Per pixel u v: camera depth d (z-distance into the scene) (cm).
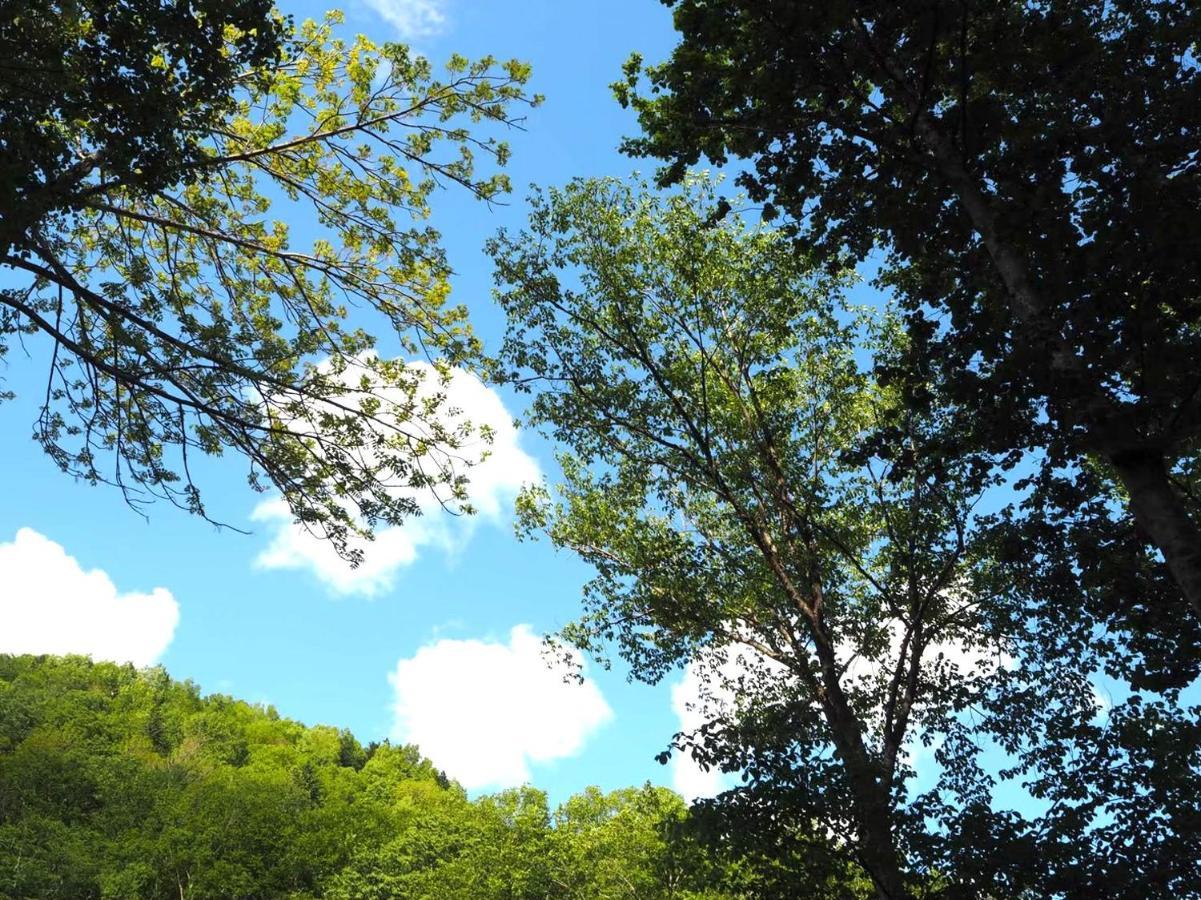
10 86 793
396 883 5628
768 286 1596
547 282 1617
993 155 1059
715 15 1029
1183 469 1225
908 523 1512
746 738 1147
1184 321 1002
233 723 12644
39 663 13238
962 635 1459
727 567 1653
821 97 1119
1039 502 1111
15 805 7206
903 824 1031
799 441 1650
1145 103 941
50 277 949
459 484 1330
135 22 839
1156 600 1079
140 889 6350
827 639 1442
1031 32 977
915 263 1223
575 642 1664
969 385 1034
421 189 1417
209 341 1093
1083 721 1268
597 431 1650
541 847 4441
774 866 1088
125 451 1184
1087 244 951
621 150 1211
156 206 1283
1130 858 1019
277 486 1215
